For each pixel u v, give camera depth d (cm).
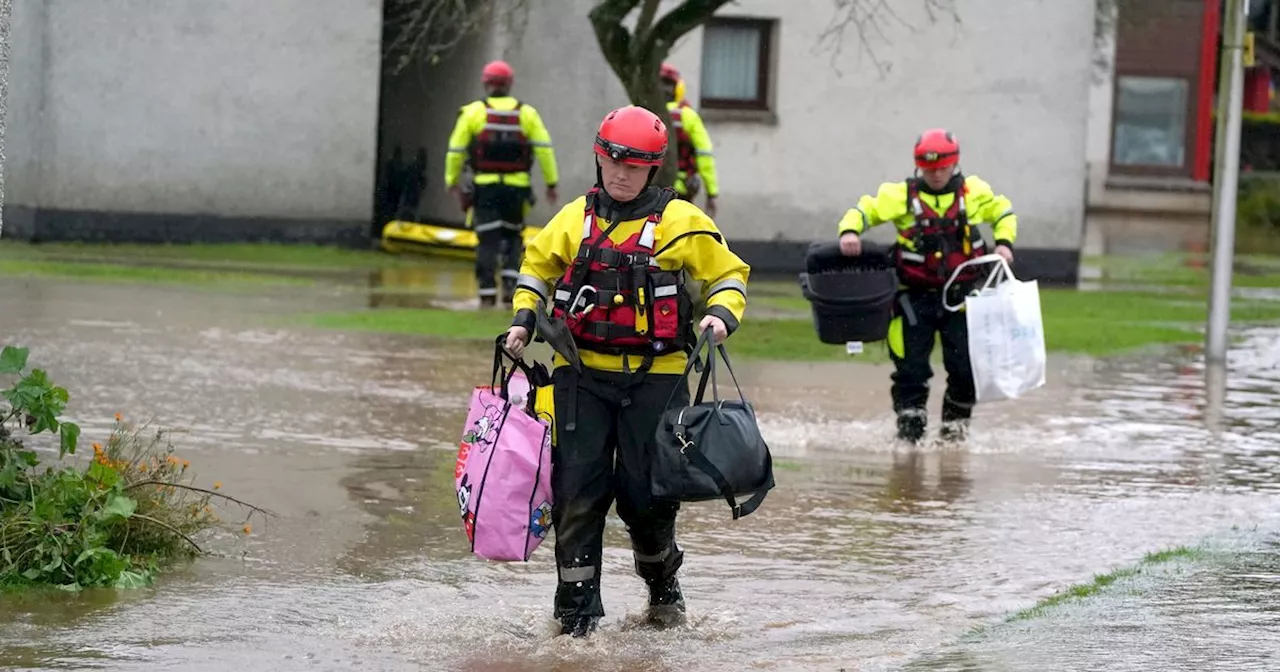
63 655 932
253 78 4694
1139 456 1823
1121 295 4144
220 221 4706
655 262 1010
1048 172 4625
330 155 4772
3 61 1134
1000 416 2125
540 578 1188
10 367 1137
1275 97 9125
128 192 4631
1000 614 1096
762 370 2530
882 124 4616
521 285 1031
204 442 1662
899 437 1894
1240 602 1112
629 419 1017
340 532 1305
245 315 2966
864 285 1859
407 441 1745
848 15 4275
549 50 4575
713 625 1065
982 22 4588
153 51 4612
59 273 3594
